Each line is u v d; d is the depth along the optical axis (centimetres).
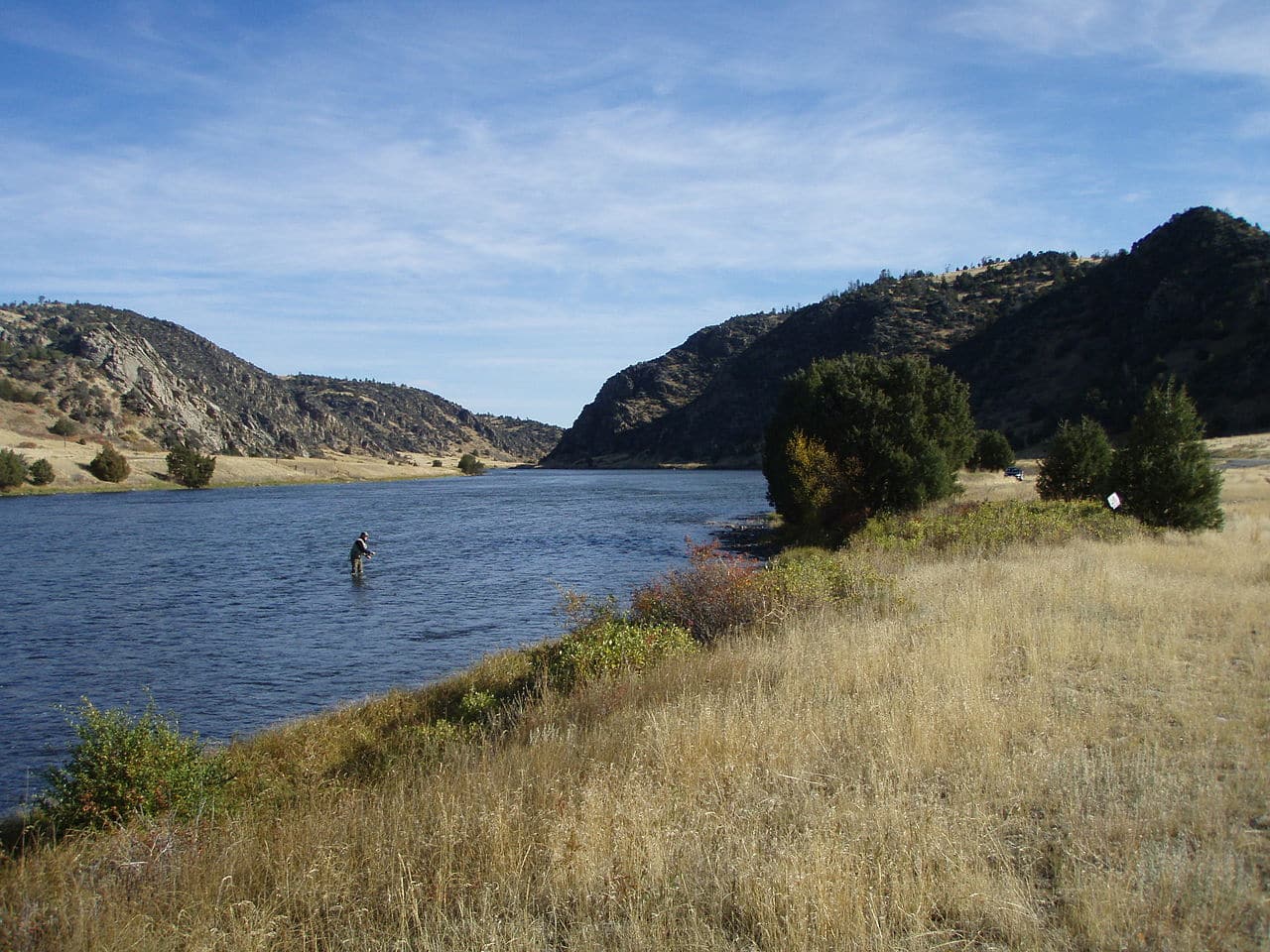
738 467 17462
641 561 3612
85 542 4516
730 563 1562
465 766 710
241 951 432
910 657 914
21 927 467
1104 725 675
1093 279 14725
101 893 518
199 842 618
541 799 592
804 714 733
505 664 1476
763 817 543
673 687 922
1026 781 560
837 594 1433
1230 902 400
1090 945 384
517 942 410
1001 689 815
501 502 8375
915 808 529
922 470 3378
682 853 493
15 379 16200
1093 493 2758
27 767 1220
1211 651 898
